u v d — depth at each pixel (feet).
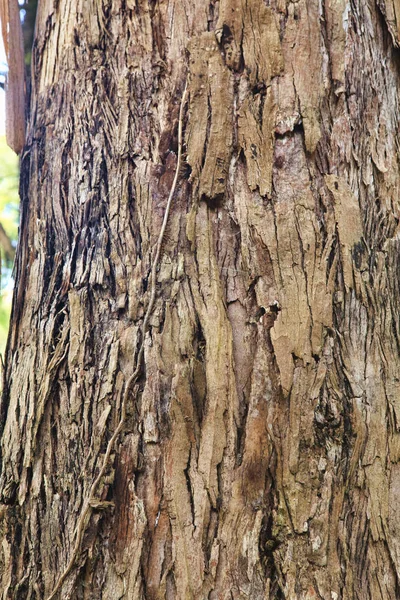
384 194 3.97
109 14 4.10
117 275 3.75
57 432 3.69
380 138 4.03
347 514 3.48
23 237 4.24
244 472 3.45
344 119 3.91
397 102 4.22
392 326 3.80
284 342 3.56
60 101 4.19
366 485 3.54
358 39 4.05
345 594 3.39
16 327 4.09
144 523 3.42
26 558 3.60
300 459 3.47
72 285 3.84
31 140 4.33
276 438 3.48
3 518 3.69
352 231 3.77
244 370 3.56
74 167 4.02
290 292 3.62
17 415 3.83
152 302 3.64
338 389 3.57
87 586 3.43
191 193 3.74
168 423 3.51
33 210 4.19
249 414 3.50
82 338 3.73
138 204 3.79
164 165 3.80
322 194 3.77
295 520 3.41
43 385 3.76
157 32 3.96
